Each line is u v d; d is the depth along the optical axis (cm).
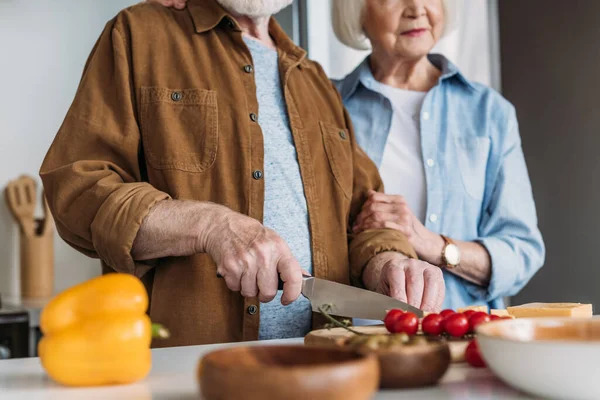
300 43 229
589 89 229
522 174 205
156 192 114
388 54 202
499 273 189
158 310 123
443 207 196
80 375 69
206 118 130
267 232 109
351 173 151
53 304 72
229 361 60
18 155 272
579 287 233
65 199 115
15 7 271
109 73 130
